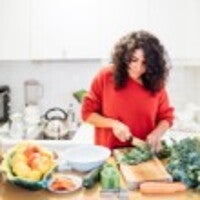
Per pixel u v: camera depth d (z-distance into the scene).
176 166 1.59
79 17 3.13
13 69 3.52
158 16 3.07
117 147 1.96
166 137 2.39
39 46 3.18
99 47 3.15
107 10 3.10
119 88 1.99
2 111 3.34
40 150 1.63
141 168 1.63
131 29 3.10
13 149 1.65
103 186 1.51
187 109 3.14
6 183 1.58
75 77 3.52
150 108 2.02
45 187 1.51
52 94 3.55
